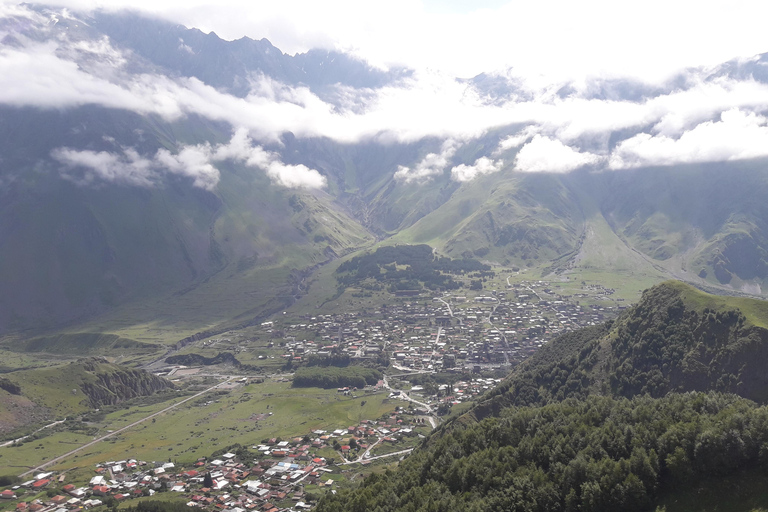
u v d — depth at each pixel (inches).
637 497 4982.8
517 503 5251.0
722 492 4820.4
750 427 5012.3
